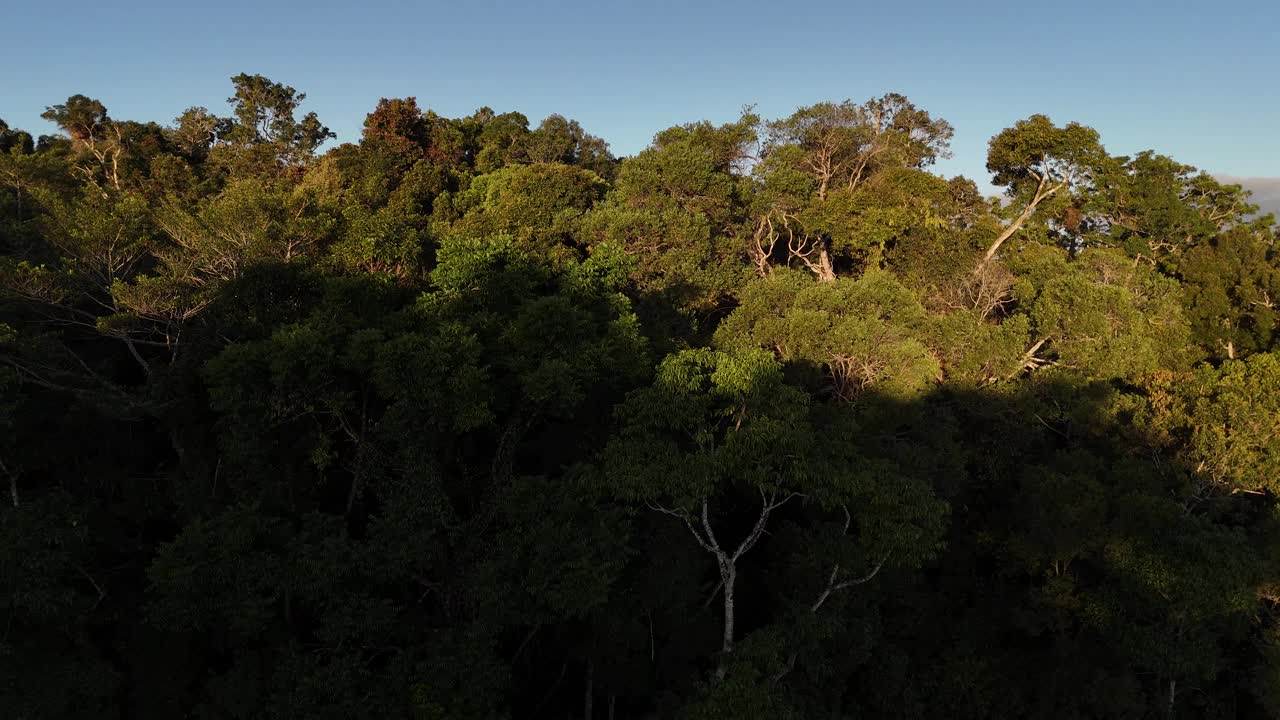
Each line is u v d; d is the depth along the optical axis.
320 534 15.40
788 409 15.00
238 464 17.11
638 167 32.44
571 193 30.50
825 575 17.98
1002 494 27.77
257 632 14.81
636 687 17.91
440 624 16.97
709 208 32.78
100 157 41.06
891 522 14.92
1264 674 20.56
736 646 15.27
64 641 16.45
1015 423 27.14
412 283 21.12
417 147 43.53
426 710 14.03
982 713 21.53
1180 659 18.94
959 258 32.94
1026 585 25.59
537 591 14.09
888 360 24.25
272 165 46.03
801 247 38.75
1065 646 22.25
